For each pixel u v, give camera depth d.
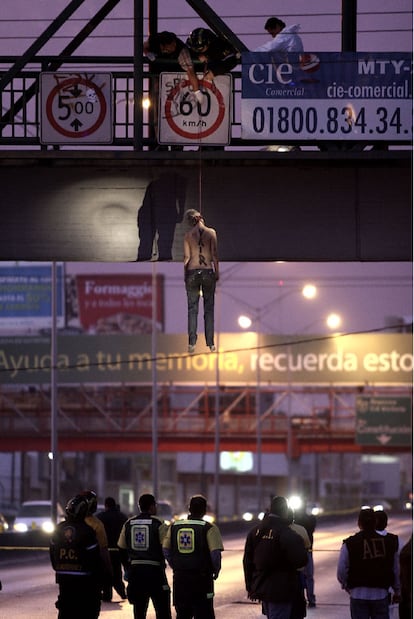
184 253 30.92
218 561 29.20
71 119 32.25
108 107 32.28
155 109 32.72
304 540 29.05
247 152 31.83
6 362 169.50
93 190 33.16
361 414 167.25
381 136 31.83
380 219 32.81
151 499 32.06
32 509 104.81
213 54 32.09
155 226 32.94
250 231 32.88
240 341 167.25
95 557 28.39
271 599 27.38
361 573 27.06
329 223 32.84
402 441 165.88
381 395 167.25
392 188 32.84
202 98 32.00
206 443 167.12
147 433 166.62
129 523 31.92
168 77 32.00
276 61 31.83
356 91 31.86
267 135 31.78
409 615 27.16
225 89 32.09
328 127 31.83
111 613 42.03
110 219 33.03
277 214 32.88
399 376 167.62
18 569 67.06
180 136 31.98
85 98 32.22
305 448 169.00
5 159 32.12
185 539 29.34
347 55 31.83
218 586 54.94
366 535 27.16
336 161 32.06
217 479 128.50
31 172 33.16
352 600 27.25
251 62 31.80
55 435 89.44
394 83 31.86
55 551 28.50
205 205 32.94
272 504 27.84
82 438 167.50
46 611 44.06
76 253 33.00
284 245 32.84
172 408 172.12
